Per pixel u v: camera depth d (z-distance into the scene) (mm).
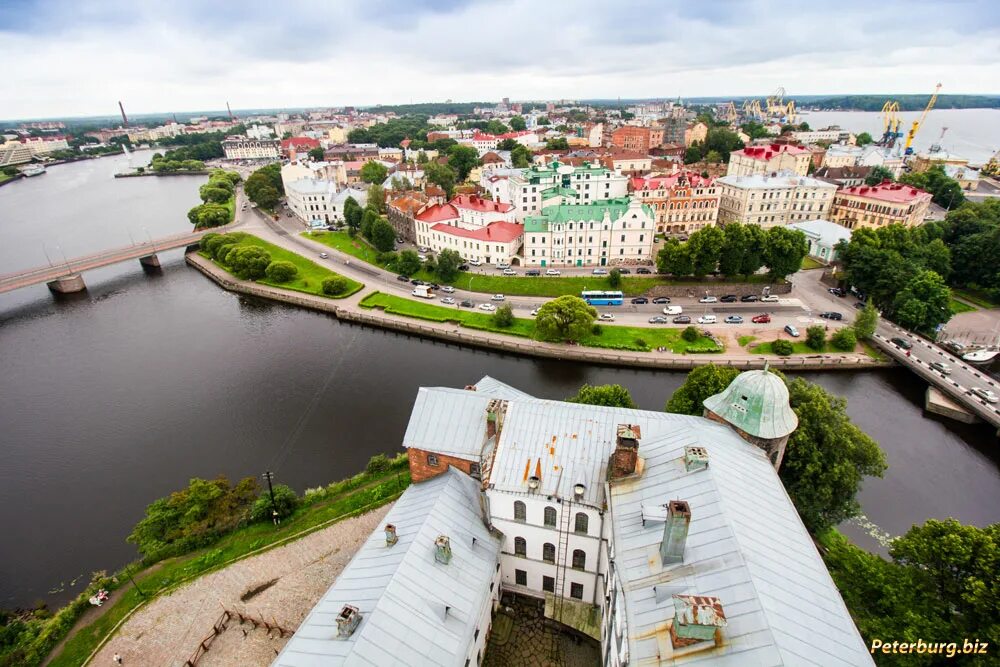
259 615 55344
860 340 119000
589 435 51938
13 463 88250
